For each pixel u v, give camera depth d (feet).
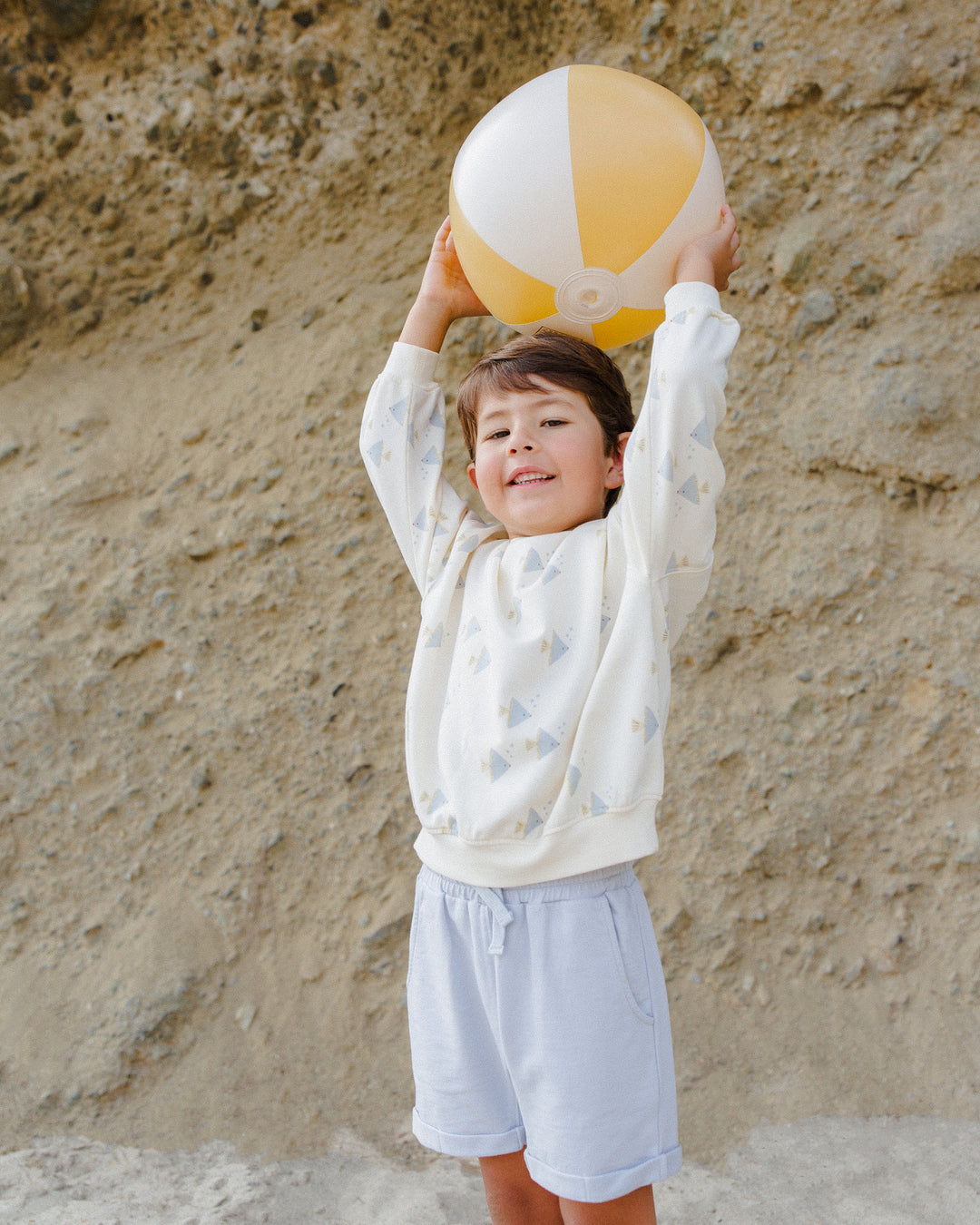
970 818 7.97
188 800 8.94
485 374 5.11
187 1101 7.73
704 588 4.83
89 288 10.30
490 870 4.39
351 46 9.63
